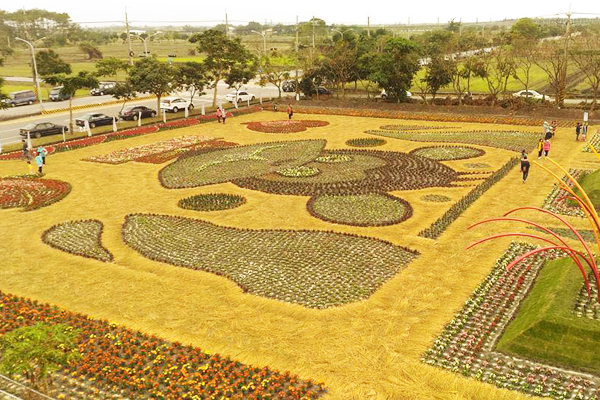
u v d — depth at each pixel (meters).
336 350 13.30
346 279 17.06
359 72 57.34
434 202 24.62
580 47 57.28
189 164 32.62
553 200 24.38
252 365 12.75
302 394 11.68
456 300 15.58
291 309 15.29
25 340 11.64
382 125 45.34
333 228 21.66
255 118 50.88
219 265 18.28
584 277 14.20
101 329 14.32
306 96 62.25
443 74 51.12
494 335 13.91
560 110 45.28
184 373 12.42
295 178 29.02
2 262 18.92
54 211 24.50
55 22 163.12
